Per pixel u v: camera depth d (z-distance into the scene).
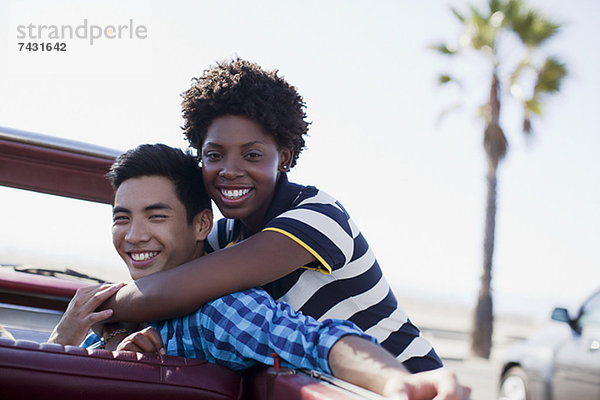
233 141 1.38
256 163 1.40
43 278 1.86
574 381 4.10
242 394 1.07
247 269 1.19
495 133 14.38
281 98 1.44
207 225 1.42
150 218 1.31
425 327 22.39
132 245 1.31
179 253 1.35
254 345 1.07
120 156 1.36
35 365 0.92
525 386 4.52
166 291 1.16
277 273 1.24
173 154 1.38
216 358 1.13
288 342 1.02
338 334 0.96
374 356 0.91
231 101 1.38
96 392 0.94
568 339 4.29
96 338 1.44
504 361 4.86
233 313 1.11
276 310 1.11
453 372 0.80
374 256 1.49
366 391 0.84
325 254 1.30
